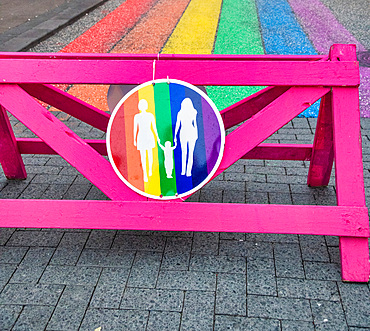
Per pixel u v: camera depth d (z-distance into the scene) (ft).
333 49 9.11
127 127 9.27
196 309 8.66
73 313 8.63
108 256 10.25
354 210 9.21
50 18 33.04
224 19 32.42
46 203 9.80
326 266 9.80
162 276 9.57
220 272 9.66
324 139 11.94
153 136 9.30
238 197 12.57
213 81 9.09
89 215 9.75
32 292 9.18
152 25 31.24
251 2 38.24
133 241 10.77
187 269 9.77
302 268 9.75
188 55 10.08
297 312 8.56
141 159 9.43
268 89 11.63
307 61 9.02
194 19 32.58
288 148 12.64
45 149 13.26
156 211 9.65
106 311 8.66
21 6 38.22
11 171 13.46
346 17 33.12
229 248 10.44
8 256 10.30
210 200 12.45
